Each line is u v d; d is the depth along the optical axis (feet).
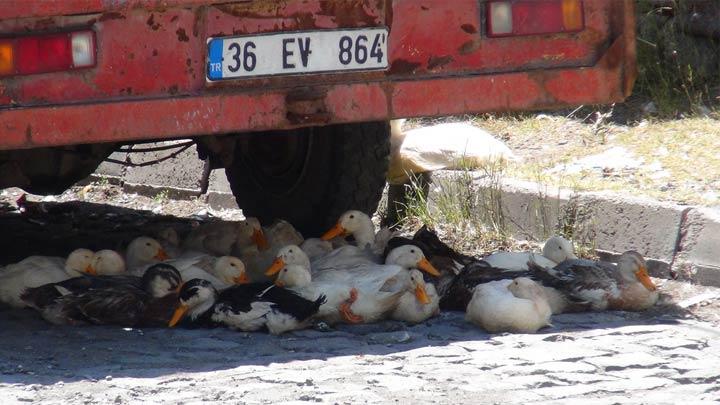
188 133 35.12
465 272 39.78
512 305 35.70
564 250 41.98
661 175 49.44
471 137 54.70
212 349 34.60
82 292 37.63
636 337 35.29
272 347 34.83
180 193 65.62
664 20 60.34
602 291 38.45
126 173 68.44
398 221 53.78
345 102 36.29
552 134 58.18
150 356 33.88
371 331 36.76
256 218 47.24
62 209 62.75
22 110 33.81
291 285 37.29
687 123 55.11
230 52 35.19
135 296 37.58
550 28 37.70
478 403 28.76
